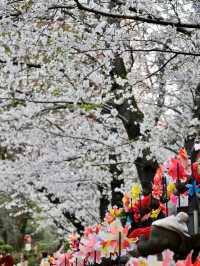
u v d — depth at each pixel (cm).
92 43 1103
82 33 1146
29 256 3044
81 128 1342
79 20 1141
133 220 628
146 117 1312
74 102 1229
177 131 1266
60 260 833
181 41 1069
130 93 1222
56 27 1132
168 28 971
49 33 1111
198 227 436
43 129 1380
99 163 1324
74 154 1375
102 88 1255
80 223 1641
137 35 1087
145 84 1251
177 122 1316
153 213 564
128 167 1432
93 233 668
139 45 1080
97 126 1330
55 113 1469
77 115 1385
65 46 1112
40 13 1019
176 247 426
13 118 1348
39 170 1420
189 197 461
